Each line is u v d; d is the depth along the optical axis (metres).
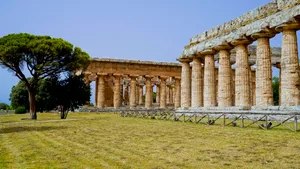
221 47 39.53
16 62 46.09
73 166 12.32
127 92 105.00
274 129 22.34
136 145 17.17
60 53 47.72
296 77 29.20
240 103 36.09
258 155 13.27
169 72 87.94
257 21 33.19
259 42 33.19
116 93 82.31
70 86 50.59
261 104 32.38
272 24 30.80
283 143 15.84
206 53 42.81
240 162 12.09
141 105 94.81
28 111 90.69
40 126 33.31
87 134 23.80
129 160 13.10
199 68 45.59
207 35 43.38
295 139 16.94
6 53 43.38
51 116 60.00
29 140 20.91
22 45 44.50
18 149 16.94
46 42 46.72
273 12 31.45
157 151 15.03
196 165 11.83
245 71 36.34
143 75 85.31
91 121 40.56
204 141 17.78
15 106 92.12
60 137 22.25
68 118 52.47
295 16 28.14
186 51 47.25
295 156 12.77
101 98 80.75
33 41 46.44
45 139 21.27
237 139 17.97
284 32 29.86
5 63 45.94
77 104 52.03
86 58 52.38
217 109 38.09
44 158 14.10
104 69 82.00
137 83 98.94
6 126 35.06
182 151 14.82
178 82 88.81
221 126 26.39
